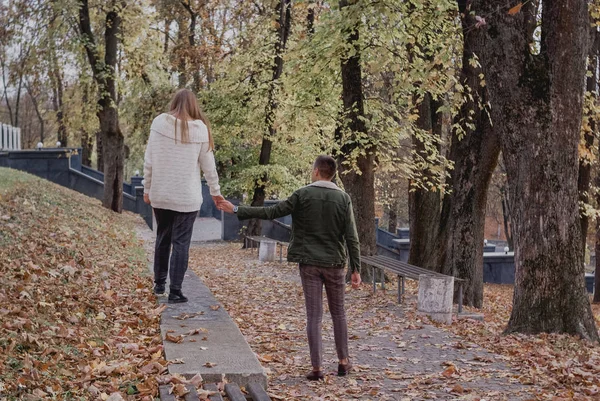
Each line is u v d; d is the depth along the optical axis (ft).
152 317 22.62
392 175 100.99
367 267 52.19
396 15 45.70
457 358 23.32
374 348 24.67
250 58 83.20
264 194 88.38
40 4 74.33
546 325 30.27
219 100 82.99
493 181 126.62
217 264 62.59
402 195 133.90
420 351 24.43
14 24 73.31
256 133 83.61
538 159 30.04
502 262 95.04
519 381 20.02
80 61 79.92
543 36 30.22
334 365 21.98
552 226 30.19
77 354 17.84
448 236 51.96
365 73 56.59
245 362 17.33
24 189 55.83
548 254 30.27
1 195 45.27
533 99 29.86
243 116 82.89
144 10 82.53
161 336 20.08
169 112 22.74
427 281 33.42
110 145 83.46
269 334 27.45
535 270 30.45
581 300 30.45
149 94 91.56
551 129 29.91
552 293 30.30
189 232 23.89
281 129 71.97
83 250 34.94
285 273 54.65
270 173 85.35
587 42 30.19
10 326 17.65
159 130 22.50
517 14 29.81
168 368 16.69
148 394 15.16
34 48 74.54
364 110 52.11
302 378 19.84
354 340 26.40
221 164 97.76
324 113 62.39
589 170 62.34
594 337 30.27
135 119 92.73
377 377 20.39
